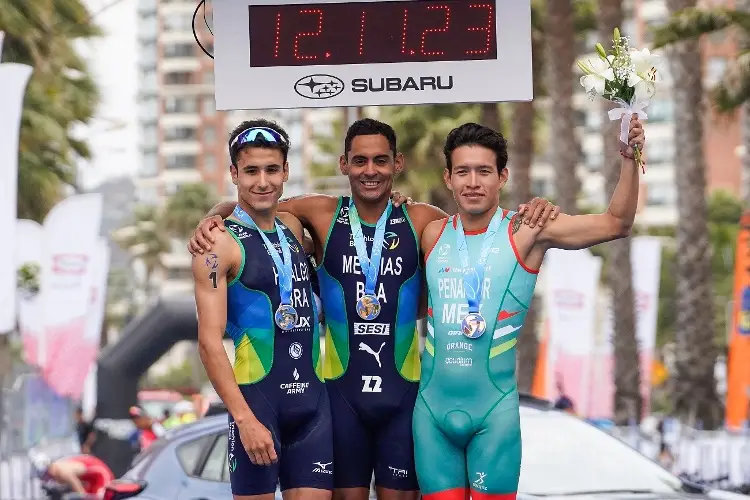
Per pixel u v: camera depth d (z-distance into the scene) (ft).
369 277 24.14
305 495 23.11
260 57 28.68
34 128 91.35
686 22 70.64
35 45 82.53
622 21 88.63
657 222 327.26
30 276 76.64
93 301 79.05
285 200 25.04
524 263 23.31
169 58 481.46
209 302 22.41
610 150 92.12
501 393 23.24
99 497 64.34
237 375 22.91
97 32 100.99
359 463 24.36
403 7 28.66
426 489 23.50
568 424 32.09
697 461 69.92
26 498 65.72
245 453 22.76
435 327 23.45
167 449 33.35
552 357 87.56
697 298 98.48
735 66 76.07
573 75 106.22
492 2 28.66
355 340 24.20
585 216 23.07
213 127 479.82
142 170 481.46
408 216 24.61
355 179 24.26
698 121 98.68
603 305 199.93
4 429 76.43
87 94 106.22
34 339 76.59
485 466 23.16
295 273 23.24
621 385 97.25
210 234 22.52
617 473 30.19
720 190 216.74
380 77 28.68
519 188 103.14
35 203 94.32
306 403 23.07
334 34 28.68
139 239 321.32
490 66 28.63
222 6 28.60
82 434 80.74
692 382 98.43
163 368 385.09
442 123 116.37
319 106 28.63
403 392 24.17
